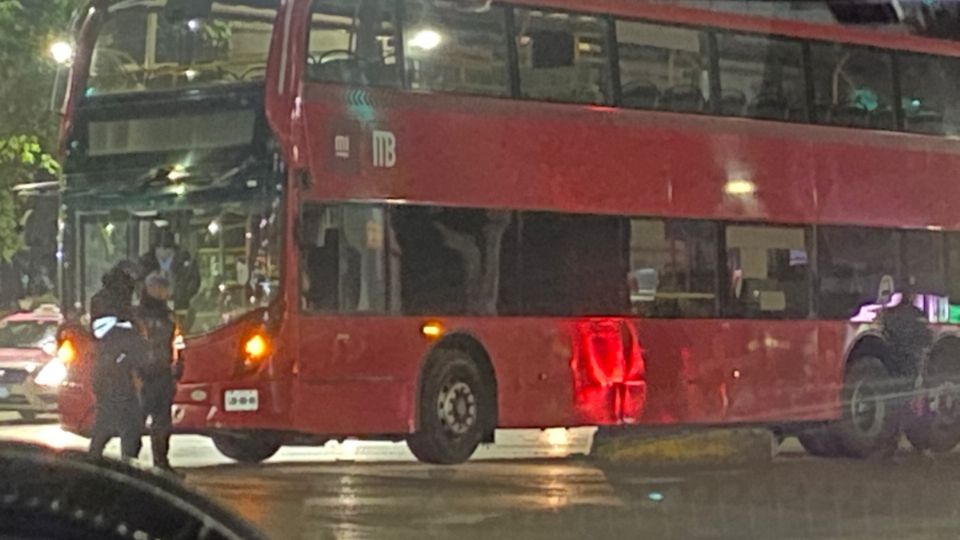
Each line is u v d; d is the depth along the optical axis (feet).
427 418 53.57
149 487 9.79
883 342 66.95
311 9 51.26
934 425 68.23
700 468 60.39
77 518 9.37
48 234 89.15
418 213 53.67
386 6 53.47
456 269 54.54
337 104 51.83
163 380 48.24
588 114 58.59
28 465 9.59
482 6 55.88
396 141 53.26
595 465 60.18
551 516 44.14
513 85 56.70
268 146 50.67
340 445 69.82
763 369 62.85
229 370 50.96
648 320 59.47
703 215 61.46
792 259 64.28
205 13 51.90
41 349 84.84
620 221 59.00
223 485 50.70
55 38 95.14
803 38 65.67
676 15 61.52
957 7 88.69
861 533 41.32
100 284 52.90
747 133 63.26
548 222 57.06
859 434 65.92
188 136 51.88
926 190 69.26
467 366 54.95
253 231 50.88
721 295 61.77
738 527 42.37
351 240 52.01
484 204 55.42
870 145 67.41
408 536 39.37
